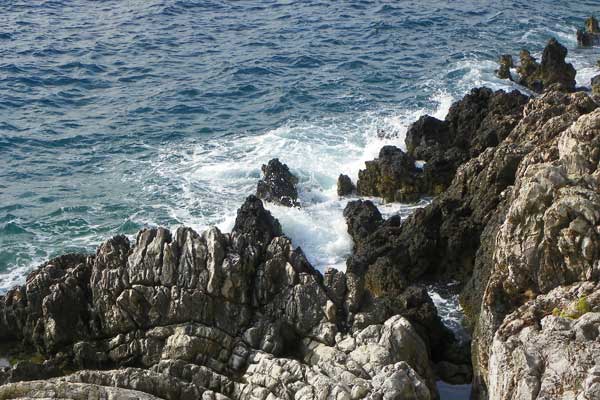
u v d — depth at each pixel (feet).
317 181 120.16
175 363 73.87
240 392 71.31
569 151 84.17
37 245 105.29
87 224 110.52
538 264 71.15
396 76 163.94
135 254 80.79
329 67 169.78
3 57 173.78
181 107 150.00
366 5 216.33
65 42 185.37
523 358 59.62
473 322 86.22
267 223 100.37
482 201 97.30
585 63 171.42
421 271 96.22
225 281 78.79
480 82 159.53
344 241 104.83
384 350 72.64
